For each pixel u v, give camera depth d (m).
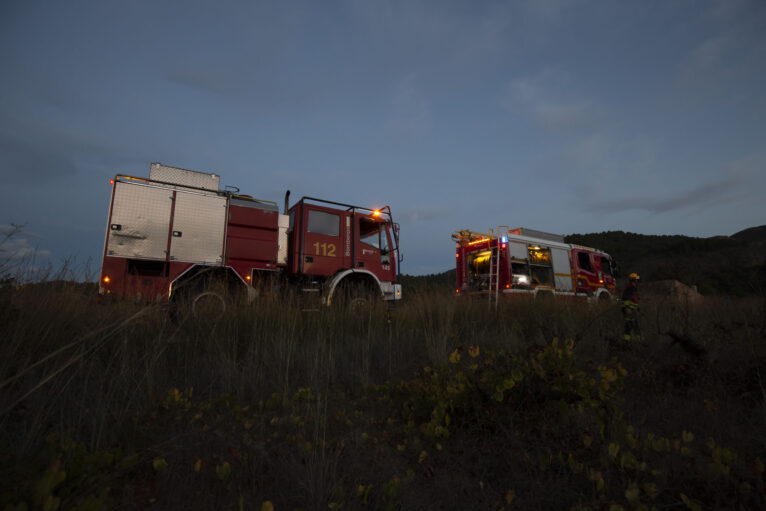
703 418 2.79
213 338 4.79
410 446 2.62
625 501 1.88
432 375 3.28
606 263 16.34
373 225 10.38
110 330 3.71
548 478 2.13
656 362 3.99
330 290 8.54
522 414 2.75
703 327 5.14
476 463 2.38
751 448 2.34
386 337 5.77
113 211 6.96
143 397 2.90
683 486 1.99
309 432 2.70
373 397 3.61
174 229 7.41
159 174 7.57
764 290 4.97
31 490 1.42
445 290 9.96
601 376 2.74
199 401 3.10
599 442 2.44
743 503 1.80
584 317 7.54
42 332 3.62
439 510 1.92
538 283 13.05
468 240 14.12
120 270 6.86
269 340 5.00
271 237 8.41
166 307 5.31
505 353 3.14
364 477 2.19
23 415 2.32
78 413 2.48
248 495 1.92
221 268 7.76
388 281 10.28
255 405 3.18
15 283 4.05
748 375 3.34
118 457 2.00
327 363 4.25
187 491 1.90
